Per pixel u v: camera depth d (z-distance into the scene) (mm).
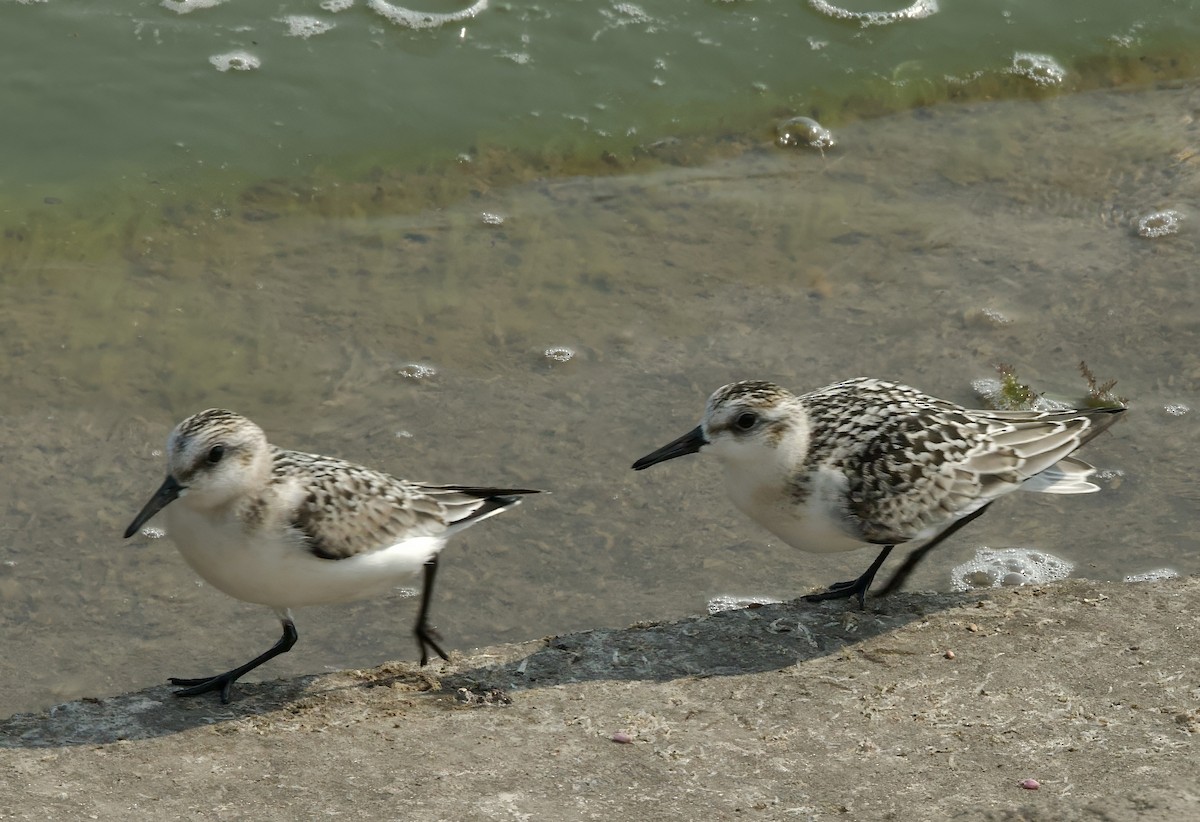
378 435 12852
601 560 11758
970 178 16750
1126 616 9984
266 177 16172
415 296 14617
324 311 14352
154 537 11781
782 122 17516
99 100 17016
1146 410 13383
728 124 17484
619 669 9555
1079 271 15258
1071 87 18453
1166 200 16328
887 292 14922
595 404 13336
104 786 7938
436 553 9492
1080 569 11656
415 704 9141
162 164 16219
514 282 14867
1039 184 16656
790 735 8531
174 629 10961
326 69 17766
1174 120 17781
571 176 16547
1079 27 19469
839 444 9984
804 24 19172
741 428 9844
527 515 12148
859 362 13914
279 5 18750
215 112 17000
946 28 19281
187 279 14719
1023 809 7484
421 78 17750
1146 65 18812
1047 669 9273
